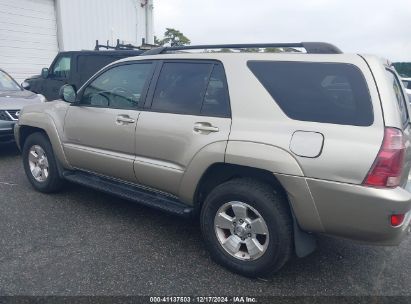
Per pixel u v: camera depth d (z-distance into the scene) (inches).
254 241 112.4
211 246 121.9
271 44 118.2
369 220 95.3
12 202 171.2
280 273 119.0
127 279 112.2
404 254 134.1
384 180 93.0
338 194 97.0
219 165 117.3
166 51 142.7
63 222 151.3
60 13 499.8
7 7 446.9
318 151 98.6
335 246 138.9
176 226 151.6
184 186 125.1
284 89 108.6
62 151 167.0
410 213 105.1
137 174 139.3
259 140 107.0
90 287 107.5
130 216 160.1
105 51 307.3
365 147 93.9
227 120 114.9
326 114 101.1
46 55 499.5
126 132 139.9
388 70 109.7
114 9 583.5
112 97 150.4
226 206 117.2
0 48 446.6
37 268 116.1
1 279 109.6
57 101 177.0
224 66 120.5
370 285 113.9
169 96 132.3
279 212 106.8
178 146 124.7
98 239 137.6
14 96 263.6
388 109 94.9
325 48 108.6
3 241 133.2
